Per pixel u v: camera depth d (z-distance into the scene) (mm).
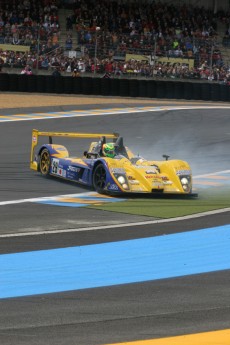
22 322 12492
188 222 22234
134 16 86938
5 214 23000
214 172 34500
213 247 18922
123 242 19250
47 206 24609
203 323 12570
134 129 50000
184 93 70625
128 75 76438
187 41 82312
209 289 14914
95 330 12102
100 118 54719
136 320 12695
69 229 20812
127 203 25484
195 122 54625
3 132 46344
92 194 27266
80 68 74375
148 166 27359
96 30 75125
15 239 19344
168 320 12719
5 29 74375
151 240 19578
